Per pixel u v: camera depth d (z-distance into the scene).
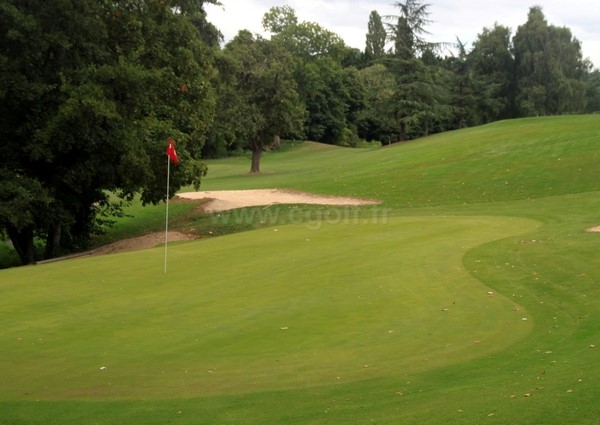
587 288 12.09
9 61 22.75
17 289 13.39
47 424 6.58
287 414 6.68
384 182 36.62
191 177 28.44
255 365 8.49
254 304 11.84
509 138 45.09
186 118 31.16
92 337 9.84
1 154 24.52
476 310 11.10
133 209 35.78
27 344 9.48
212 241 20.16
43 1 22.88
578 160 35.25
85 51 24.34
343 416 6.49
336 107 96.62
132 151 23.88
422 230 20.50
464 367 8.15
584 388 6.59
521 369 7.85
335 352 8.99
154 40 27.28
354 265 15.17
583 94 82.50
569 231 19.03
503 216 24.50
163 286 13.55
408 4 62.44
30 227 26.62
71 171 25.19
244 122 51.94
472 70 83.38
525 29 81.12
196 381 7.90
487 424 5.83
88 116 22.20
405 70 63.59
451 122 91.88
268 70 52.28
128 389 7.66
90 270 15.57
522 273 13.68
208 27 49.19
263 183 43.34
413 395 7.08
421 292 12.46
